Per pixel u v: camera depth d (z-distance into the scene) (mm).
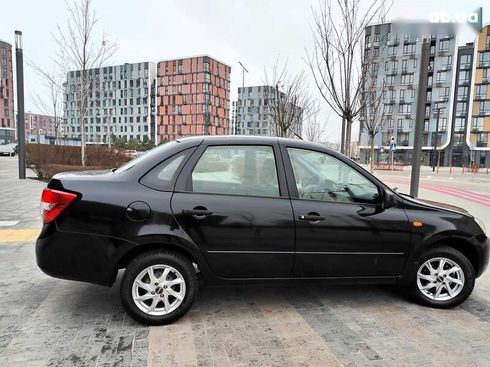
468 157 64625
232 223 3297
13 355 2814
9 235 6328
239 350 2959
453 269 3791
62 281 4352
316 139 27859
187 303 3336
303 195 3523
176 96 110500
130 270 3207
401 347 3055
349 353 2947
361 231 3531
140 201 3203
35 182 13531
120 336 3129
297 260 3438
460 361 2869
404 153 68188
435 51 64938
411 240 3650
